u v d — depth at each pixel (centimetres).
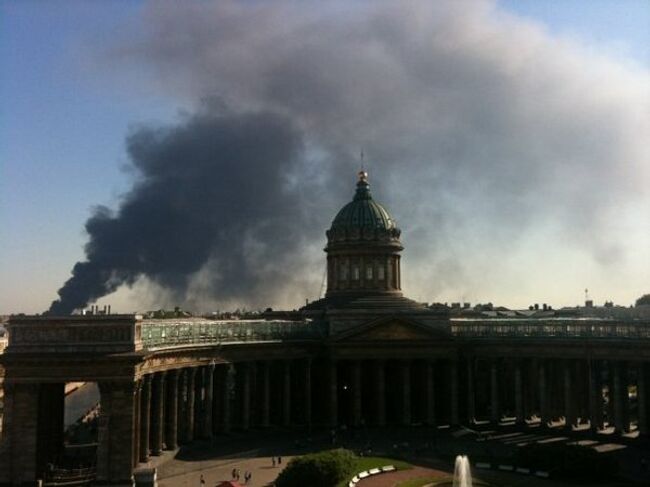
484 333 12019
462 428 11688
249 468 8862
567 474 8144
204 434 10306
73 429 11462
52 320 7994
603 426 10969
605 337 10662
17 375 7912
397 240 14075
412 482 8056
